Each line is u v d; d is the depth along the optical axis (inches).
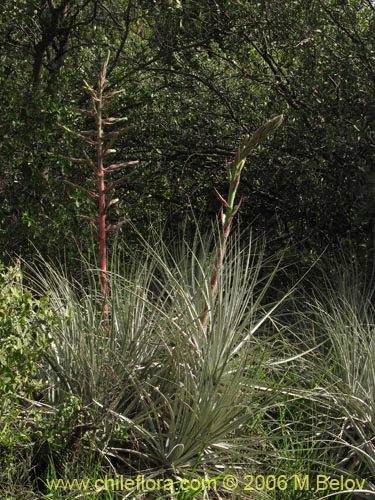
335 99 314.7
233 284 202.2
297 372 217.2
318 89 316.2
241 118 340.8
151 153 346.0
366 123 304.0
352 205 302.4
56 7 343.6
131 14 345.4
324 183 315.0
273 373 213.9
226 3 325.1
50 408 184.9
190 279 228.5
